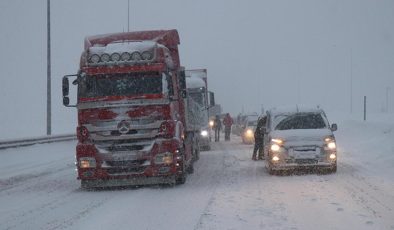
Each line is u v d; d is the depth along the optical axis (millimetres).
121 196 12305
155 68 13141
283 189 12383
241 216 9414
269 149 15070
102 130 13031
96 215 10047
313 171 15328
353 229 8344
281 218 9172
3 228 9180
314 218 9141
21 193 13297
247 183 13656
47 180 15945
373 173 14711
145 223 9156
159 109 13070
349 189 12078
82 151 13023
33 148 23688
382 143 20984
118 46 13555
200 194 12125
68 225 9242
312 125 15984
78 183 15117
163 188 13328
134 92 13125
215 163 19422
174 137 13195
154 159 12945
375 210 9680
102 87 13195
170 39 15234
